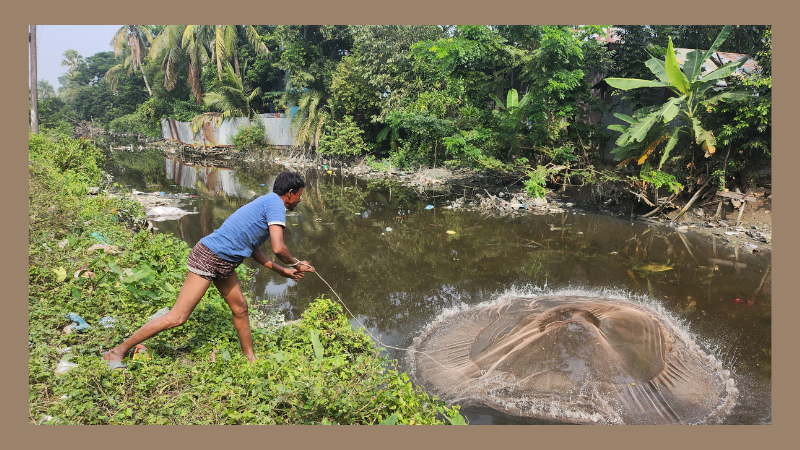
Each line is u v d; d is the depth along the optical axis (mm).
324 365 3264
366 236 9164
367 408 2945
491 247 8461
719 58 13094
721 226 9695
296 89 23125
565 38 11477
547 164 12711
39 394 2730
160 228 8945
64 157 10930
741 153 9977
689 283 6594
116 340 3453
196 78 26672
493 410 3582
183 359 3438
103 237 5883
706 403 3652
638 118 10859
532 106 12602
